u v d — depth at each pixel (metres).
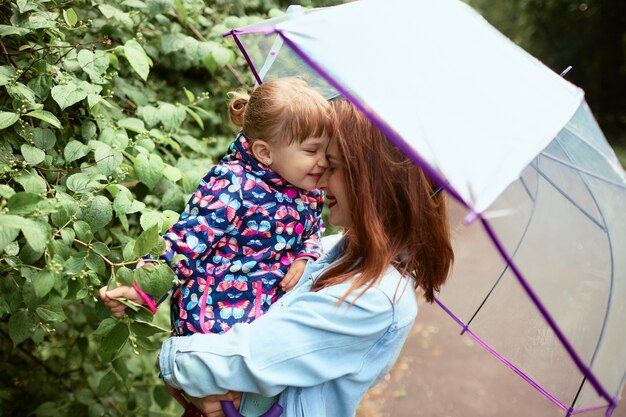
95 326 2.39
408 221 1.38
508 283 1.71
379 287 1.37
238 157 1.56
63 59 1.81
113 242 2.02
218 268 1.56
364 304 1.35
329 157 1.43
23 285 1.47
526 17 14.52
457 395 4.19
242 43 1.75
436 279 1.47
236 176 1.53
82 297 1.47
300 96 1.45
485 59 1.29
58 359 2.67
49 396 2.57
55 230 1.46
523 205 1.42
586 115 1.43
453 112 1.14
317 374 1.35
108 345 1.49
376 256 1.35
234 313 1.56
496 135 1.12
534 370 1.59
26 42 1.82
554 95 1.30
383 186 1.36
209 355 1.36
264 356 1.33
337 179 1.42
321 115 1.44
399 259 1.43
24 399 2.53
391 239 1.39
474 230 6.48
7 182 1.51
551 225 1.45
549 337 1.58
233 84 2.92
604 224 1.47
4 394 2.37
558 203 1.47
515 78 1.28
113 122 2.00
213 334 1.42
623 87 12.73
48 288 1.32
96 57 1.79
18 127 1.62
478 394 4.20
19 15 1.74
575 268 1.41
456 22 1.36
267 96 1.48
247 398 1.46
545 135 1.15
